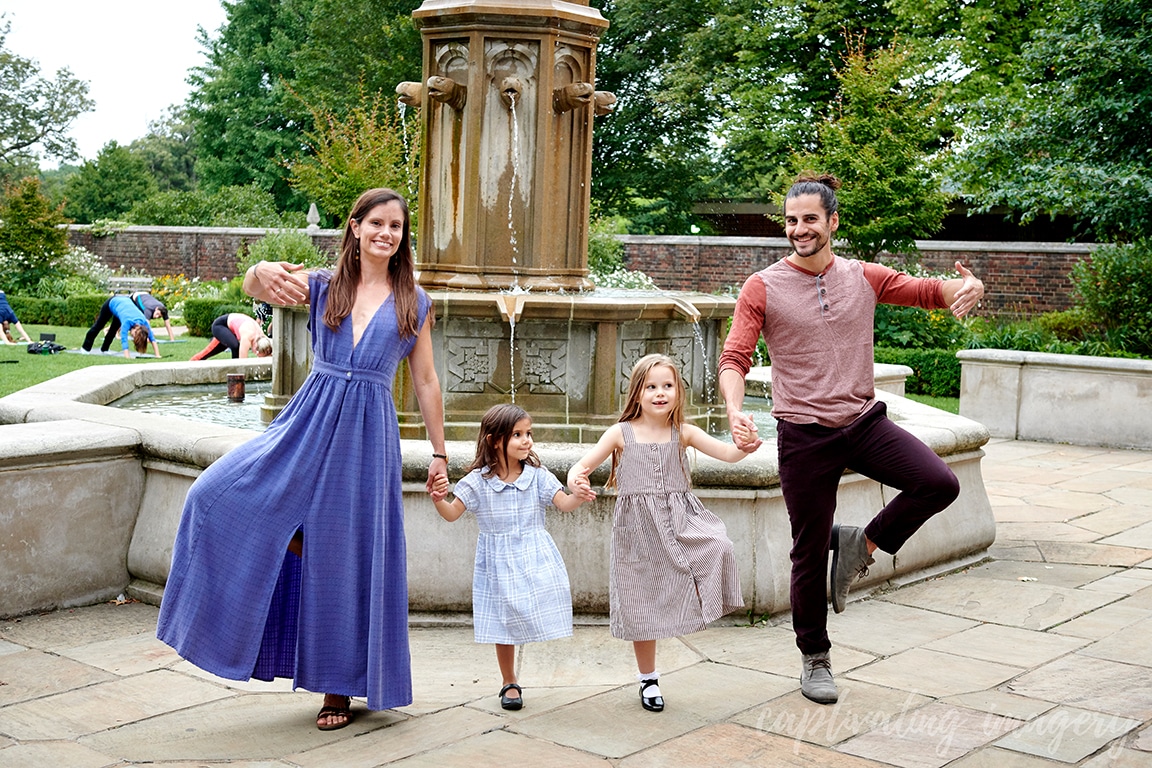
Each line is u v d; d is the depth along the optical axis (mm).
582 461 3676
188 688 3822
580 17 6078
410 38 30781
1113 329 13758
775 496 4594
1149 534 6535
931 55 19953
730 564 3699
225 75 45688
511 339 5715
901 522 3578
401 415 5750
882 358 14633
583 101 6035
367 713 3555
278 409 6570
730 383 3547
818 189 3570
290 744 3281
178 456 4773
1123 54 12461
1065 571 5625
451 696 3721
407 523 4512
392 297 3465
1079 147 13203
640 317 5773
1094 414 10516
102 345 16156
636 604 3596
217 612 3346
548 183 6082
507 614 3555
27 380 11844
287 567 3473
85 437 4789
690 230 31312
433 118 6176
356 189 18516
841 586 3746
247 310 19438
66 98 53500
